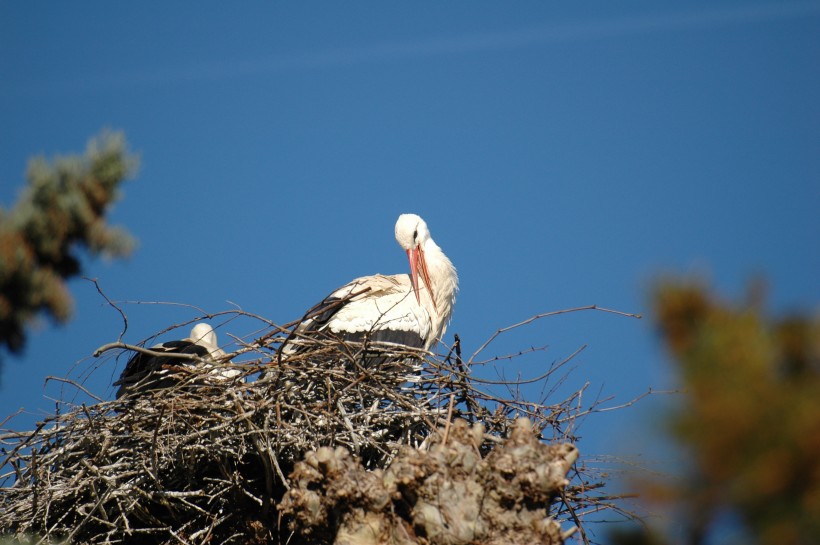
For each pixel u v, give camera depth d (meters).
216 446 12.37
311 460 11.49
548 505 11.12
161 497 12.51
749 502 4.37
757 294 4.48
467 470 11.09
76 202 7.70
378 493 11.16
